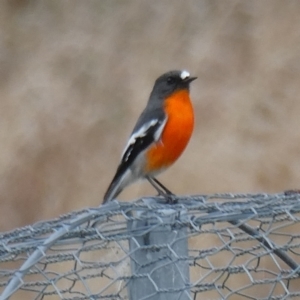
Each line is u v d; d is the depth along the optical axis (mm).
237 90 16719
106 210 5336
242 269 5727
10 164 15406
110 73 18016
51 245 5070
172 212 5293
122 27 19578
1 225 14305
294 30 18281
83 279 5594
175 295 5293
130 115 16656
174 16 19422
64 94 17547
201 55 17969
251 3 19188
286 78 16938
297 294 6117
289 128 15539
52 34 19938
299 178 14211
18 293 9773
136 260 5258
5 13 21016
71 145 15961
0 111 17156
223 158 14578
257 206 5426
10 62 19094
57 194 14766
